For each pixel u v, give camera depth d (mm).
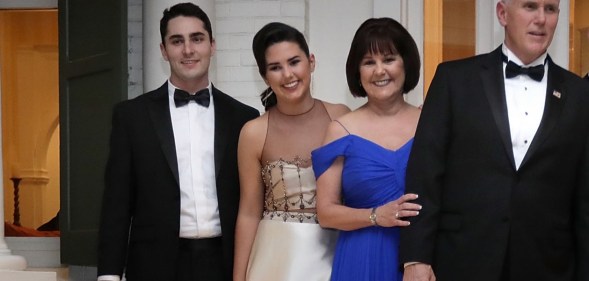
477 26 4867
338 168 3254
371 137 3236
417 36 4934
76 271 5234
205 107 3627
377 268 3152
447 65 3104
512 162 2928
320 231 3332
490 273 2910
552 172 2939
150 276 3479
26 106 6250
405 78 3285
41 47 6246
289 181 3373
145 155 3518
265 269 3324
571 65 4777
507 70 3018
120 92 4793
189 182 3551
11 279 4066
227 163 3559
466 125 2984
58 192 6301
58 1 5148
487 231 2924
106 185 3557
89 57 4957
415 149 3037
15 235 5699
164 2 4832
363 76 3250
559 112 2967
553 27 2988
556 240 2955
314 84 5090
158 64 4848
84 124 4996
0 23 6055
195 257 3506
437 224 2984
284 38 3385
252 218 3480
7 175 6160
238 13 5031
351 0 5066
